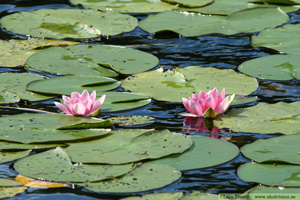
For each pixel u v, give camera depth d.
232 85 5.59
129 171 3.73
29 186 3.59
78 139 4.29
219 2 8.85
